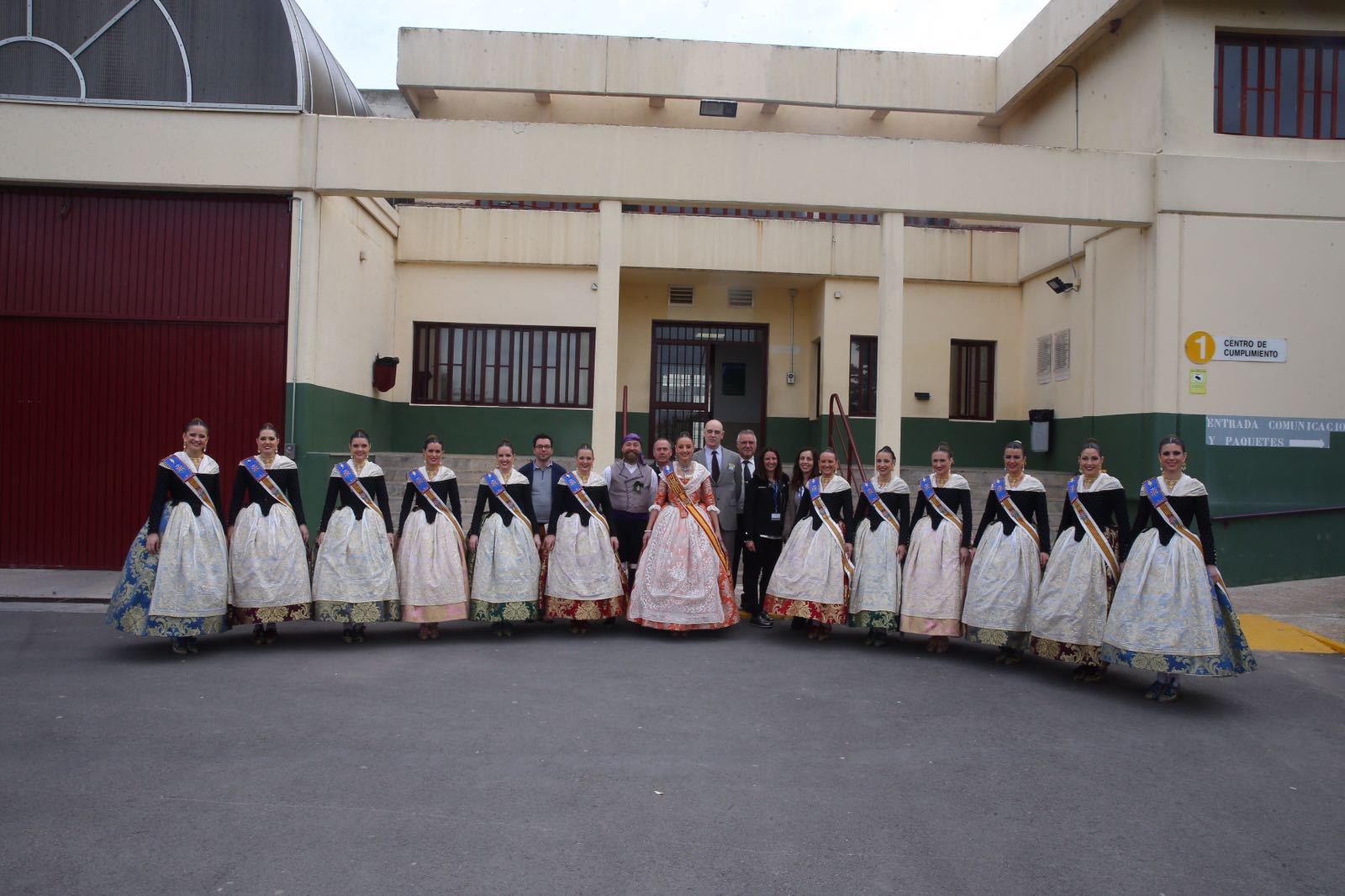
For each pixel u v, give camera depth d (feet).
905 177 34.71
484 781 14.55
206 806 13.38
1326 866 12.53
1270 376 35.17
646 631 26.43
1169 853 12.78
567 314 45.62
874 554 24.84
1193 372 34.83
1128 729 18.30
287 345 33.27
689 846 12.54
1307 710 20.01
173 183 32.89
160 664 21.47
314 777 14.56
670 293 48.57
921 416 46.19
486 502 25.35
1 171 32.60
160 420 33.30
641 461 27.99
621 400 48.08
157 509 22.17
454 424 45.37
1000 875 11.97
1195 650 19.53
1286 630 27.25
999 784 15.07
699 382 48.93
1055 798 14.60
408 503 24.89
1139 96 36.55
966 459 46.24
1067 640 21.61
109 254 33.42
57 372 33.32
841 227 45.55
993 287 46.55
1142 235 35.65
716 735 17.06
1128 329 36.37
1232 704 20.34
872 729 17.71
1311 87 36.14
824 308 45.98
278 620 23.03
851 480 40.55
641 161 34.01
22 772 14.51
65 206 33.40
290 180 33.14
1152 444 34.73
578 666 21.97
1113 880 11.95
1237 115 35.81
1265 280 35.22
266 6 33.27
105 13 32.91
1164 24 35.29
